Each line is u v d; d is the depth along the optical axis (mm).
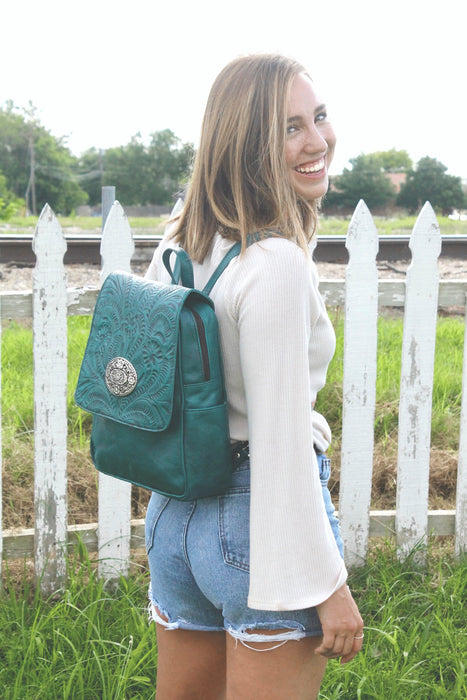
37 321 3094
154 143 45625
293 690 1568
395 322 6461
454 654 2641
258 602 1447
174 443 1515
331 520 1662
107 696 2430
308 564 1458
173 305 1522
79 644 2691
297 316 1451
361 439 3361
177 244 1811
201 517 1600
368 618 2988
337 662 2564
